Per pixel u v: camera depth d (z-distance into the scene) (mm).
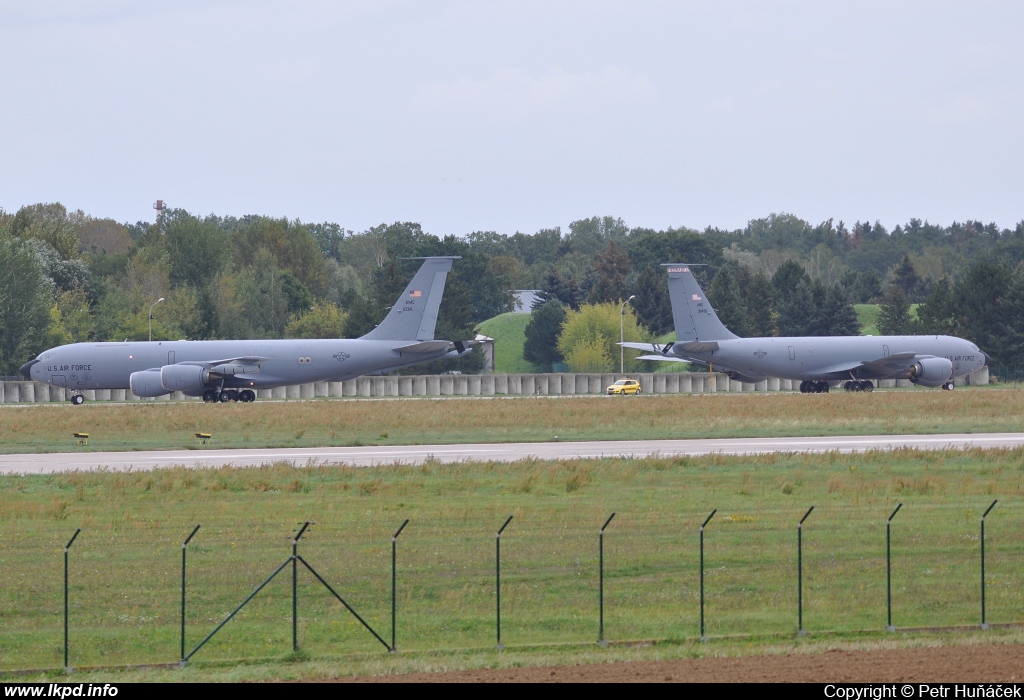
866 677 69562
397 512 129375
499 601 82688
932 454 183125
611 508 131750
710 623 83812
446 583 95500
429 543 110688
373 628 83188
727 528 118375
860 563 102062
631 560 103312
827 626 82875
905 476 159125
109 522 122875
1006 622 83875
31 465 180750
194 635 81312
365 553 106375
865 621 84125
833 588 93438
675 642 78812
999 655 74500
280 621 84875
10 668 74000
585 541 111375
